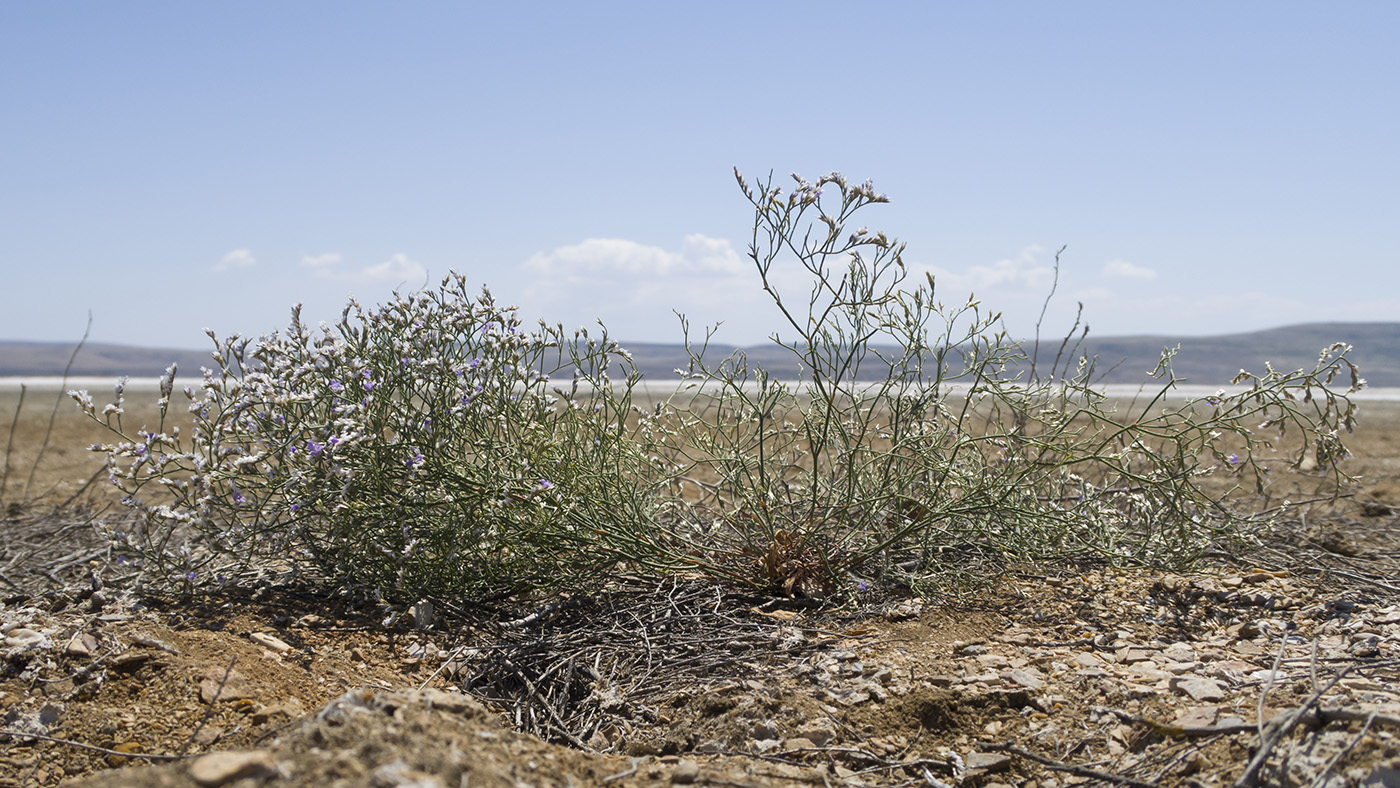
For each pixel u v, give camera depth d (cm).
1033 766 265
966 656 346
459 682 350
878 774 265
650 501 488
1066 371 495
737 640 373
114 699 294
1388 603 389
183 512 393
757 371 474
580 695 341
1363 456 1106
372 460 415
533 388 447
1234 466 473
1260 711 244
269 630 371
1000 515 461
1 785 252
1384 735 229
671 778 252
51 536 539
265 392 382
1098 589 430
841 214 398
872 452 457
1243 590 412
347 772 200
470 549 425
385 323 435
